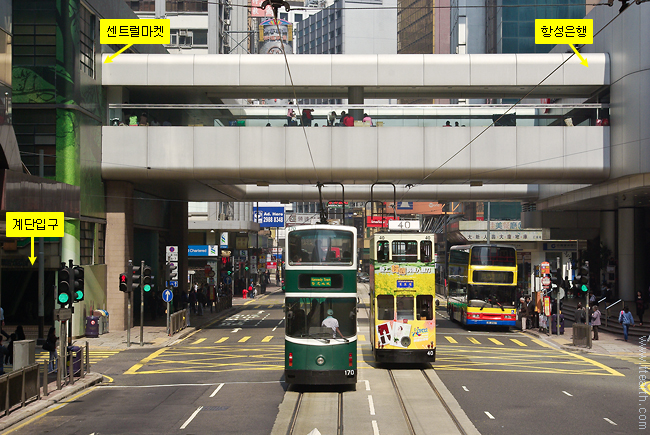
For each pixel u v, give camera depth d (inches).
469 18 3491.6
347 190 1768.0
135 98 1435.8
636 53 1214.3
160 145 1312.7
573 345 1127.0
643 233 1734.7
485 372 839.7
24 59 1182.9
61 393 678.5
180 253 1883.6
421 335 863.1
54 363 820.0
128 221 1375.5
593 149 1301.7
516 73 1318.9
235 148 1309.1
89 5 1256.8
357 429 523.8
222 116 1327.5
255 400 653.9
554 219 1871.3
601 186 1419.8
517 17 2967.5
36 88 1179.9
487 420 553.6
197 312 1829.5
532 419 557.6
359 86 1336.1
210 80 1328.7
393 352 860.6
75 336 1213.7
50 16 1181.7
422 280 873.5
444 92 1408.7
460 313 1539.1
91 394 694.5
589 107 1320.1
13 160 853.8
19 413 581.0
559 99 1549.0
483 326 1505.9
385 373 834.2
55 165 1173.1
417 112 1310.3
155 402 645.3
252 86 1347.2
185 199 1819.6
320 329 707.4
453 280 1685.5
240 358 980.6
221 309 1919.3
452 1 3794.3
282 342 1194.6
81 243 1224.8
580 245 2299.5
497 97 1423.5
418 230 895.7
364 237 4281.5
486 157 1304.1
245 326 1512.1
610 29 1312.7
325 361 697.6
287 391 705.0
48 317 1224.8
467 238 2551.7
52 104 1176.8
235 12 3196.4
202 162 1309.1
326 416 575.2
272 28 4872.0
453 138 1306.6
